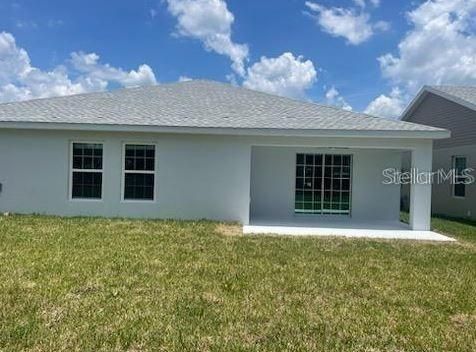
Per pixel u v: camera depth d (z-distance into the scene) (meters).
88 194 12.50
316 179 14.33
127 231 10.09
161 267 6.92
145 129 11.94
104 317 4.71
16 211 12.40
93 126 11.94
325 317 4.98
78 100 14.46
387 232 11.50
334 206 14.34
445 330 4.70
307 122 12.39
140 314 4.84
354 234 11.03
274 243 9.35
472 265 7.85
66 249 7.97
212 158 12.31
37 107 13.44
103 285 5.86
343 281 6.48
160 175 12.38
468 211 16.59
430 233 11.48
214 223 11.85
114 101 14.49
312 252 8.54
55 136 12.34
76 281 5.98
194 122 12.23
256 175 14.21
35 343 4.01
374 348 4.19
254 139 12.19
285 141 12.05
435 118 19.62
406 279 6.73
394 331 4.64
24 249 7.85
